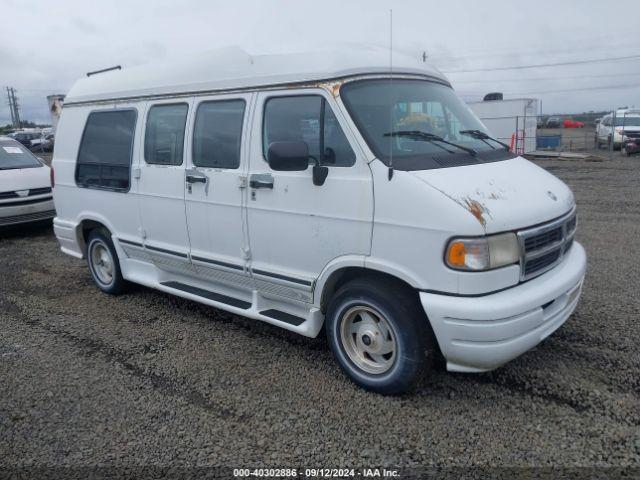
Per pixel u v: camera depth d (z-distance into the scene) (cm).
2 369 452
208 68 472
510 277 346
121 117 560
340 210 382
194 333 511
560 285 366
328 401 384
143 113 532
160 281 562
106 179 580
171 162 508
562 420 348
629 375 395
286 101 416
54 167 651
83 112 610
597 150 2511
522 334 345
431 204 342
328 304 414
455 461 316
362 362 397
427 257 345
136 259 581
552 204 380
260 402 387
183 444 344
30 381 430
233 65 453
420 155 380
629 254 701
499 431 341
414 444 333
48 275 718
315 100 398
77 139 616
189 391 406
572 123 4991
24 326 545
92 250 633
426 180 351
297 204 407
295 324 435
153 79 525
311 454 329
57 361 463
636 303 523
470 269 333
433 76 471
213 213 472
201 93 476
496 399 374
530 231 353
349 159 380
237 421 366
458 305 336
